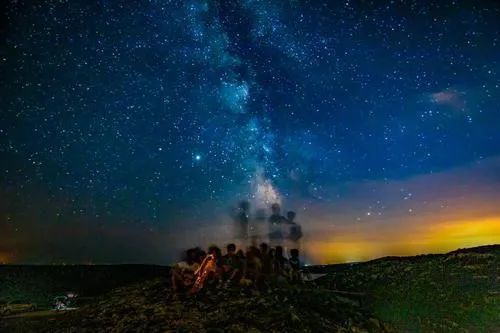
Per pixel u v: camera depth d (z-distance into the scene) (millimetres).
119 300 9602
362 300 9805
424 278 10516
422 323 8562
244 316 7680
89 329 8125
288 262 10602
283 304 8320
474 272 10273
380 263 12547
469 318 8562
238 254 9844
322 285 11531
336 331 7633
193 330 7211
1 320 10562
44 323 9719
